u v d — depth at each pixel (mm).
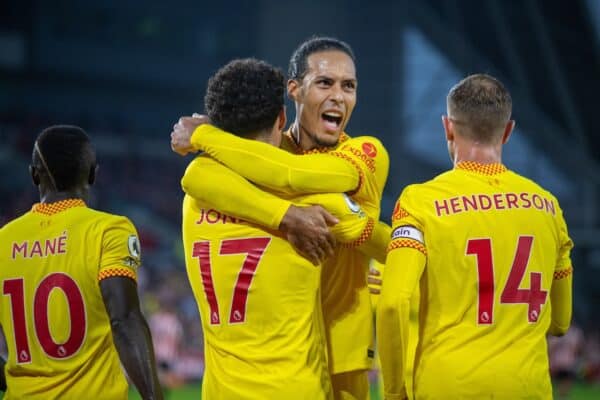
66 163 13773
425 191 13148
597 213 100188
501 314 12812
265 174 12664
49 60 118688
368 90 102500
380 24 102188
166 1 125250
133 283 13320
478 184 13148
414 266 12711
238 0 128750
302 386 12523
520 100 103938
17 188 98062
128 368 12773
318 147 14281
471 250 12820
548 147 104000
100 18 121938
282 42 105625
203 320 13297
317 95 13914
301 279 12781
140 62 124375
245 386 12656
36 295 13352
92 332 13312
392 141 101438
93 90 122000
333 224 12828
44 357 13305
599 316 92688
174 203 105625
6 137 107500
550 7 103188
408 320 12648
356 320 14008
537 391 12859
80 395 13227
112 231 13422
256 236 12844
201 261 13141
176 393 55375
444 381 12742
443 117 13883
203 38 128250
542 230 13164
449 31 103375
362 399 14328
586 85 104000
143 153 117062
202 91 128250
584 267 98125
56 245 13422
